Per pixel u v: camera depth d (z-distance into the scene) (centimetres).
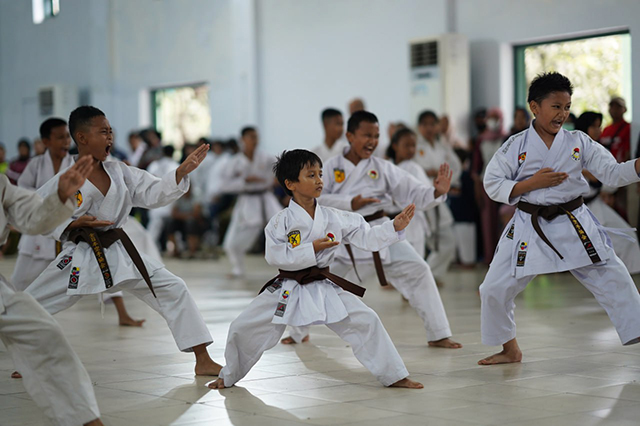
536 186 424
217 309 721
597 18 1048
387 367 387
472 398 368
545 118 430
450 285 896
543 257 427
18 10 1938
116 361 479
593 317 639
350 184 534
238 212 1037
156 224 1379
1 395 393
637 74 1012
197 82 1619
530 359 464
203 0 1588
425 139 947
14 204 312
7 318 301
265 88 1507
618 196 935
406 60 1276
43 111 1828
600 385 391
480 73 1181
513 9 1140
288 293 392
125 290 435
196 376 430
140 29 1709
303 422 330
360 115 532
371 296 823
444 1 1211
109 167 434
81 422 304
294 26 1447
